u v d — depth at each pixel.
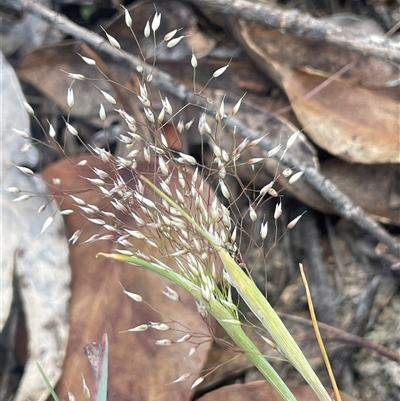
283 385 0.13
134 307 0.18
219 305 0.12
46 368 0.17
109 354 0.17
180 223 0.13
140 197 0.13
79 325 0.18
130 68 0.21
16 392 0.18
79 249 0.19
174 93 0.21
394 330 0.20
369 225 0.20
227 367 0.19
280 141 0.20
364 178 0.21
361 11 0.25
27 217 0.18
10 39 0.25
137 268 0.18
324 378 0.19
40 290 0.18
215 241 0.11
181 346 0.17
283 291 0.21
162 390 0.17
